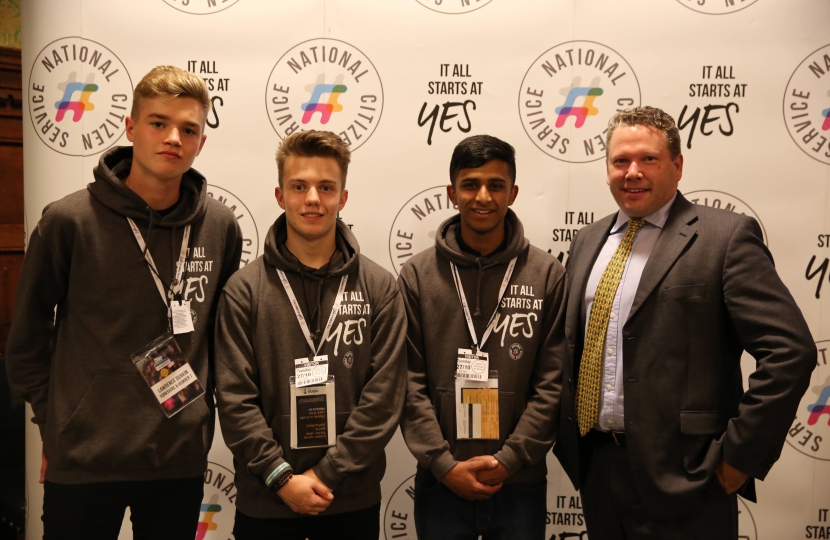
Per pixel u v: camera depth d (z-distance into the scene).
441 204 2.38
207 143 2.36
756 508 2.38
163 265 1.70
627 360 1.66
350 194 2.38
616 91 2.33
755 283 1.57
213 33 2.34
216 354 1.68
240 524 1.69
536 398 1.77
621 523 1.74
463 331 1.79
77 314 1.66
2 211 2.89
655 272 1.66
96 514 1.67
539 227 2.38
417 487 1.88
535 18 2.32
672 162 1.73
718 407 1.63
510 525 1.77
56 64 2.31
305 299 1.71
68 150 2.34
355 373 1.70
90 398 1.62
